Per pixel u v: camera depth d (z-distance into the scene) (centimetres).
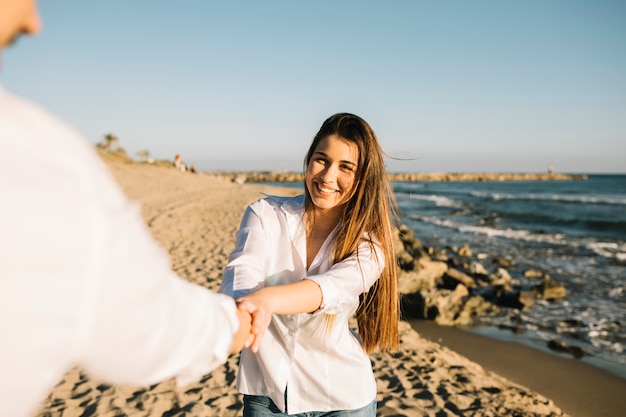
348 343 181
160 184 3188
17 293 53
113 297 62
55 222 56
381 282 189
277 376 172
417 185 11562
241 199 2788
